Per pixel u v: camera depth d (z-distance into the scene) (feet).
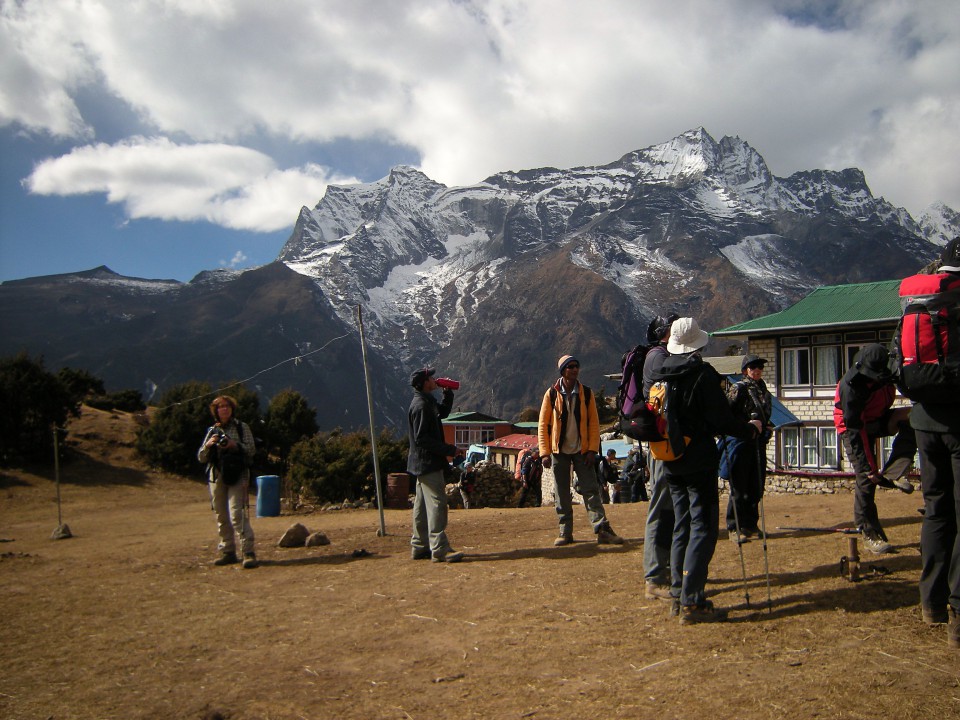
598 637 16.38
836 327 93.30
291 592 23.18
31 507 103.24
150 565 29.45
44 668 16.79
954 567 14.53
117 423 153.58
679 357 16.87
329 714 13.42
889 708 11.89
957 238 15.38
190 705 14.24
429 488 26.58
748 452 25.50
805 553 22.75
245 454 28.63
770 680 13.24
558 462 27.78
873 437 21.85
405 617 19.22
